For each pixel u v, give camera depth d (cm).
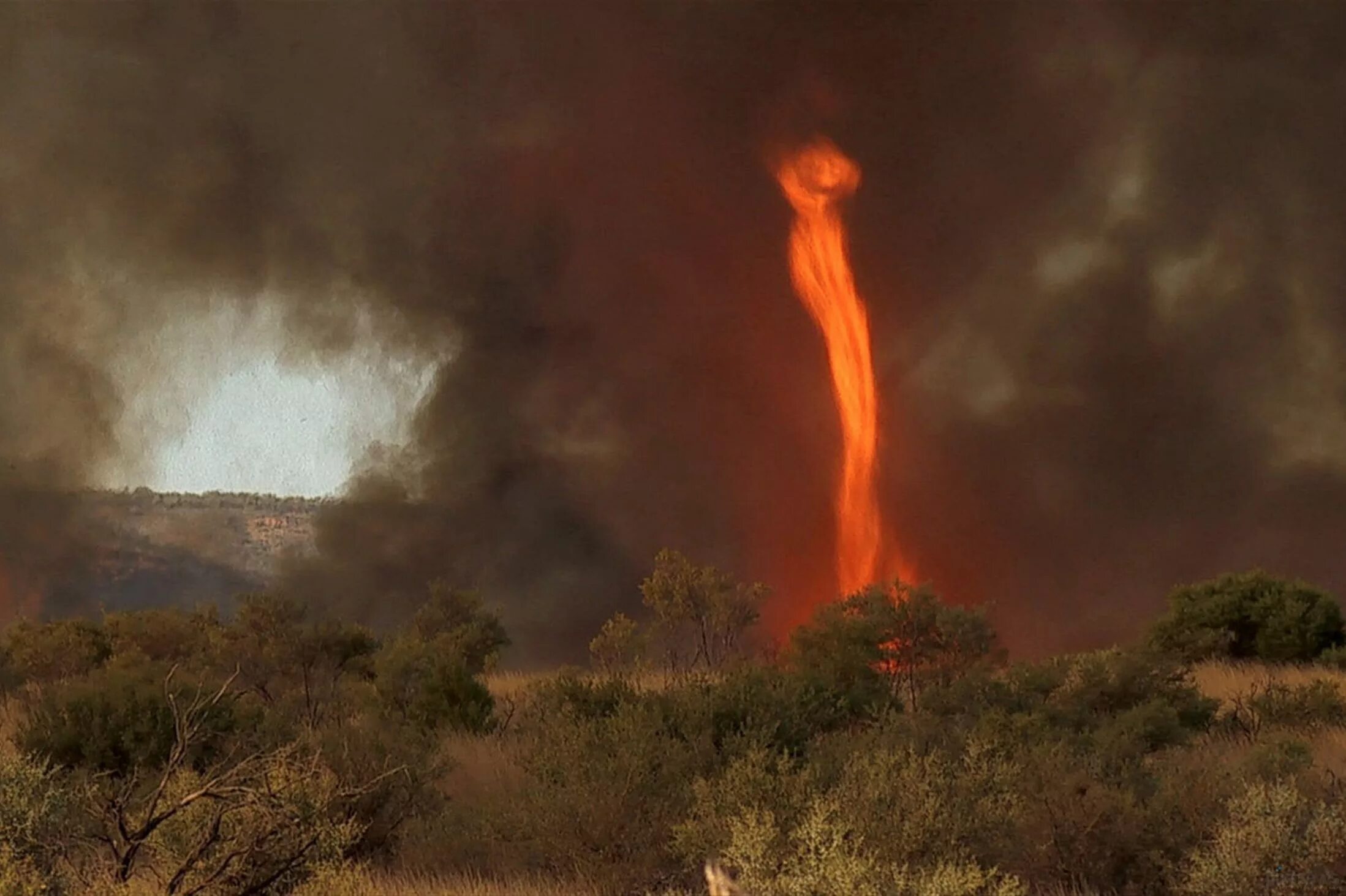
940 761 889
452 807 966
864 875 629
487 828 879
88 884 647
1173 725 1202
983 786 843
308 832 664
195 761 1040
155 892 639
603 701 1307
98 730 1034
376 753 955
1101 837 812
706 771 990
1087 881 805
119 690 1088
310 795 684
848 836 733
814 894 622
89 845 674
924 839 745
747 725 1123
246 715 1160
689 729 1096
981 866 775
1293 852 747
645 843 830
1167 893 795
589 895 786
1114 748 1055
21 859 624
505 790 970
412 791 941
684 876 793
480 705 1430
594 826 835
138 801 746
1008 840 805
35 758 980
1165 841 808
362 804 898
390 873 840
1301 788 903
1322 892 740
